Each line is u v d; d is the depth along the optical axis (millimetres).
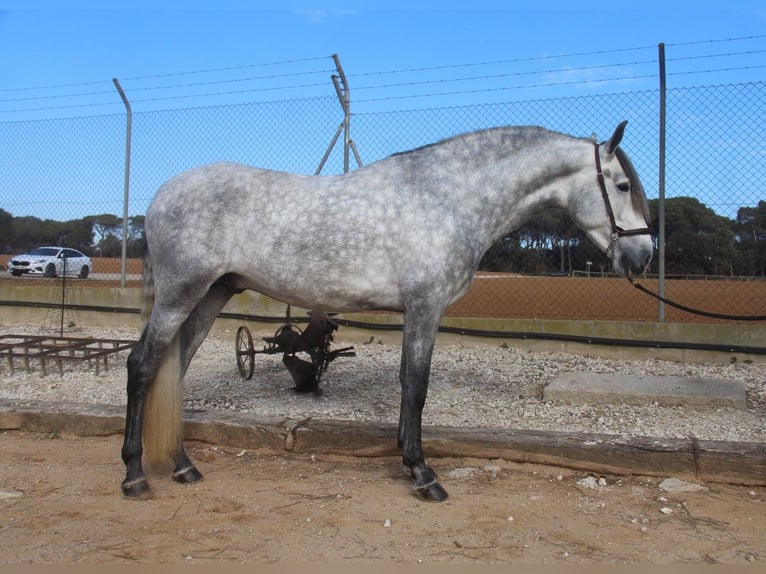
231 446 4496
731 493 3705
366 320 8445
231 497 3625
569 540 3104
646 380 5777
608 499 3611
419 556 2934
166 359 3816
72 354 6574
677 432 4535
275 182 3789
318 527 3236
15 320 9695
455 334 8156
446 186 3711
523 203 3918
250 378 6184
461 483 3834
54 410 4797
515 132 3912
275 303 8781
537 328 7891
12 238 12711
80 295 9539
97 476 3947
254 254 3723
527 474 4000
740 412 5074
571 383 5637
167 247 3688
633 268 3898
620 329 7566
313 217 3660
